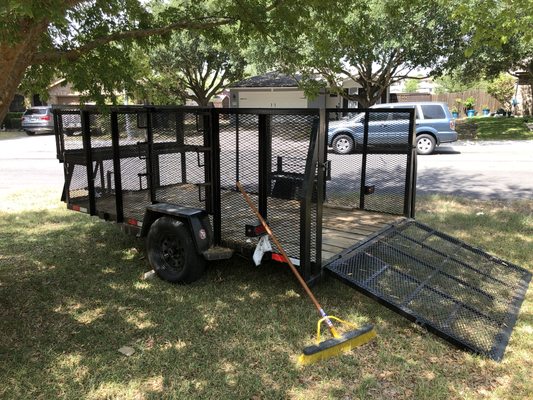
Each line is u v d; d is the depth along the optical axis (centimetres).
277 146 396
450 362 331
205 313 404
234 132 420
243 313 404
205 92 2869
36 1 248
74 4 345
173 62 2439
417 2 668
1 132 2822
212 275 484
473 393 296
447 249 551
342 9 546
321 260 399
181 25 480
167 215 461
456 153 1511
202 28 491
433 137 1480
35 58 369
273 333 369
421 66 1694
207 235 448
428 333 368
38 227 681
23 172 1251
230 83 2870
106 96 458
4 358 334
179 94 2694
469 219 695
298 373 316
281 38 654
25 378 311
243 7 485
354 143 634
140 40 462
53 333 371
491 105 3356
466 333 361
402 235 505
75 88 427
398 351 344
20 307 417
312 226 392
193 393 295
